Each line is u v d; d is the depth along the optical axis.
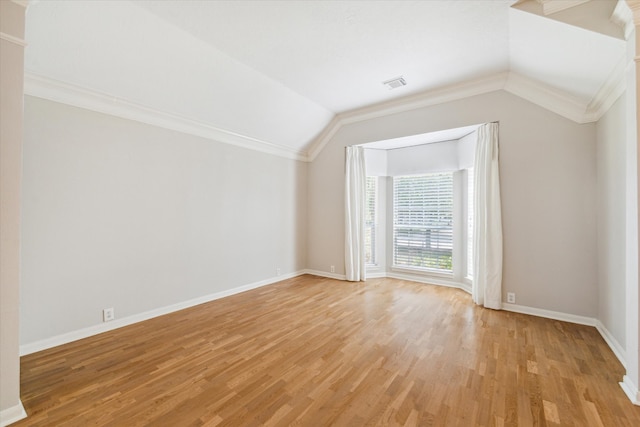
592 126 3.05
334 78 3.57
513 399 1.80
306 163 5.57
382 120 4.58
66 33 2.28
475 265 3.74
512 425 1.58
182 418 1.63
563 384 1.96
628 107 1.88
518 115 3.44
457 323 3.07
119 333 2.81
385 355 2.38
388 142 4.70
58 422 1.59
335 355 2.37
